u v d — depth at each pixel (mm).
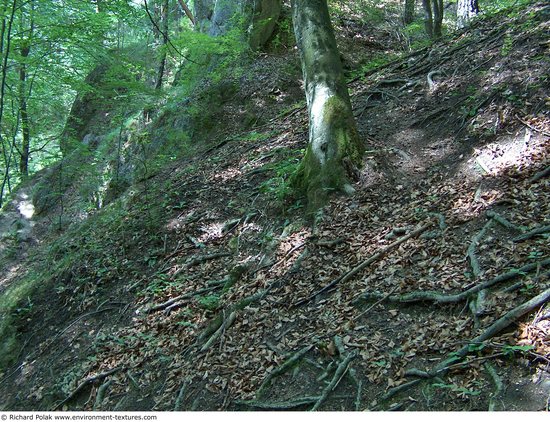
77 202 12086
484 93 7117
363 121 8367
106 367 5918
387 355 4312
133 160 11844
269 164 8484
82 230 9750
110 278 7613
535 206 5094
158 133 11812
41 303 7969
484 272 4602
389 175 6711
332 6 14836
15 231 12195
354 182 6703
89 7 10352
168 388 5168
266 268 6129
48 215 12469
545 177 5375
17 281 9445
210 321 5742
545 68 6684
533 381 3543
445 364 3928
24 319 7801
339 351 4520
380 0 16703
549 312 3828
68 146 12344
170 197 8773
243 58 12906
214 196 8375
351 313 4926
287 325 5176
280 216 6977
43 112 13547
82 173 12203
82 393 5770
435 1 11203
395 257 5340
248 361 4965
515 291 4238
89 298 7438
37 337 7328
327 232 6137
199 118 11852
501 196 5426
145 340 5996
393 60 10406
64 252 9172
